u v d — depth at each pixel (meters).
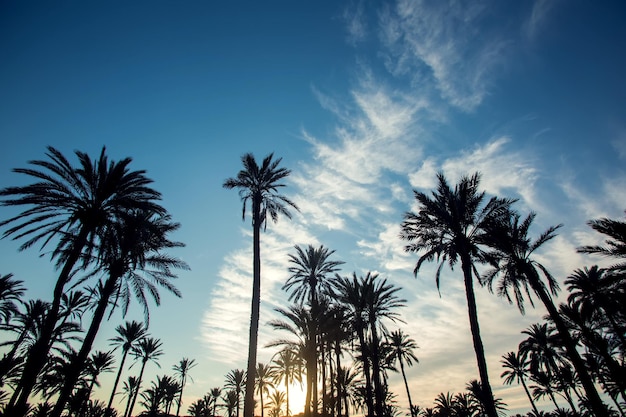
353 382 39.19
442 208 19.95
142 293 21.92
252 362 17.64
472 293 17.78
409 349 38.75
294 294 31.33
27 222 16.75
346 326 29.05
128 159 18.53
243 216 23.44
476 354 16.47
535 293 19.91
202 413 54.25
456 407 42.72
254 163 23.17
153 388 47.56
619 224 16.73
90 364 29.55
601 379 28.77
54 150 17.09
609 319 22.28
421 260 19.97
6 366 23.41
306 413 24.14
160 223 23.77
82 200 17.95
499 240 20.00
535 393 38.44
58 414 16.09
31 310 25.77
